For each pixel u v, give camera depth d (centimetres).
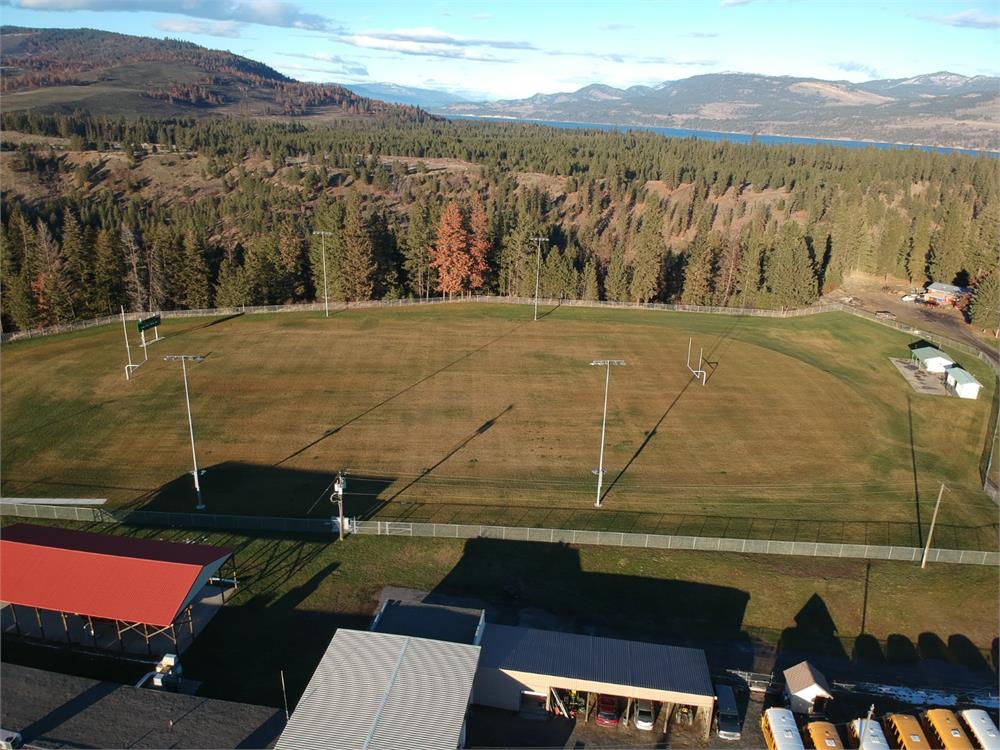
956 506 5306
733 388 7481
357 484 5359
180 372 7531
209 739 2883
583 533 4631
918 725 3109
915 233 13588
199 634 3659
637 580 4269
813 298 11712
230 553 3888
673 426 6531
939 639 3900
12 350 8125
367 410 6694
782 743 2994
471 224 12450
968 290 12356
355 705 2859
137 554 3700
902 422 6775
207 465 5603
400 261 12312
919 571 4425
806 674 3350
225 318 9644
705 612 4025
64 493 5141
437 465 5688
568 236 16125
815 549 4566
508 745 3073
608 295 12100
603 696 3272
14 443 5897
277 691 3284
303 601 3950
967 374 7525
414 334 9056
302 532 4666
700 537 4650
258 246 11700
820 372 8012
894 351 8794
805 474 5716
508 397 7081
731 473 5694
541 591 4134
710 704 3133
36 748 2783
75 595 3456
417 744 2672
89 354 8019
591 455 5928
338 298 11638
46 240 10381
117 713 2994
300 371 7650
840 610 4075
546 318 10012
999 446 6347
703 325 9838
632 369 7969
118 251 11156
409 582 4166
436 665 3089
